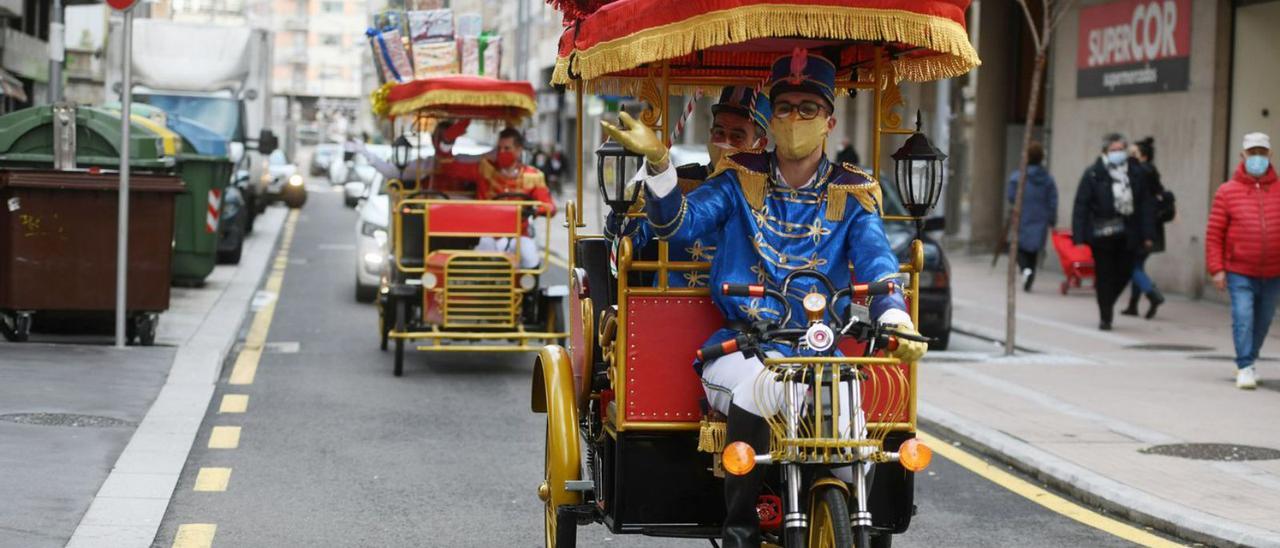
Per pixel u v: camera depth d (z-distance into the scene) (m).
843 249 11.89
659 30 11.55
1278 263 27.53
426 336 28.80
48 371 25.89
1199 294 46.50
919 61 13.19
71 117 33.16
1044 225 48.12
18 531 15.41
